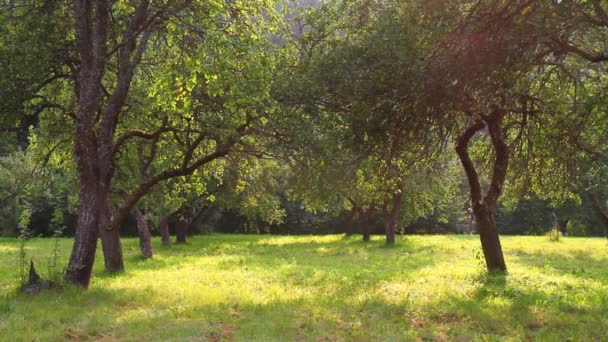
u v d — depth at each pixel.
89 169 11.96
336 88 10.71
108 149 12.30
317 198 13.39
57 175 21.89
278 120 11.69
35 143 17.50
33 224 43.91
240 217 58.94
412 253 26.70
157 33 14.58
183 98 11.13
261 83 10.48
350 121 10.90
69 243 32.81
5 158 38.09
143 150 18.70
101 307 9.99
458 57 9.17
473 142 17.16
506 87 9.53
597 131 10.40
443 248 29.41
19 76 12.56
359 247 31.73
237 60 10.83
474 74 9.36
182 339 7.66
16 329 8.05
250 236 48.28
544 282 13.70
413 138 11.48
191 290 12.68
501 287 12.70
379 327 8.71
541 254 25.55
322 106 11.59
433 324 8.98
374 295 12.12
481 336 8.15
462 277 15.10
